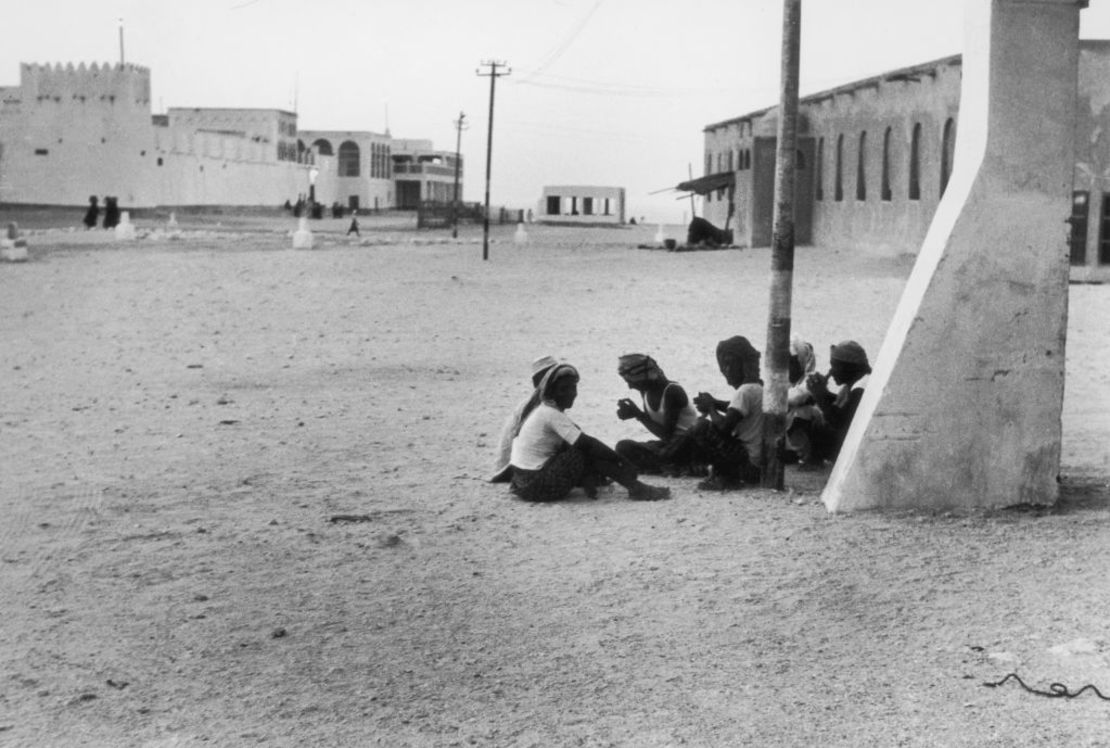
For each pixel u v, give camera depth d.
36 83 74.69
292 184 102.31
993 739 4.43
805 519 7.71
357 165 116.31
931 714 4.68
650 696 4.97
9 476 9.52
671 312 22.14
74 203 75.12
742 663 5.30
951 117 30.41
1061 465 9.47
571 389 8.67
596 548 7.17
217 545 7.43
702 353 16.81
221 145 87.56
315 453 10.38
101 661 5.50
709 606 6.06
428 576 6.71
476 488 8.97
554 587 6.45
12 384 14.60
